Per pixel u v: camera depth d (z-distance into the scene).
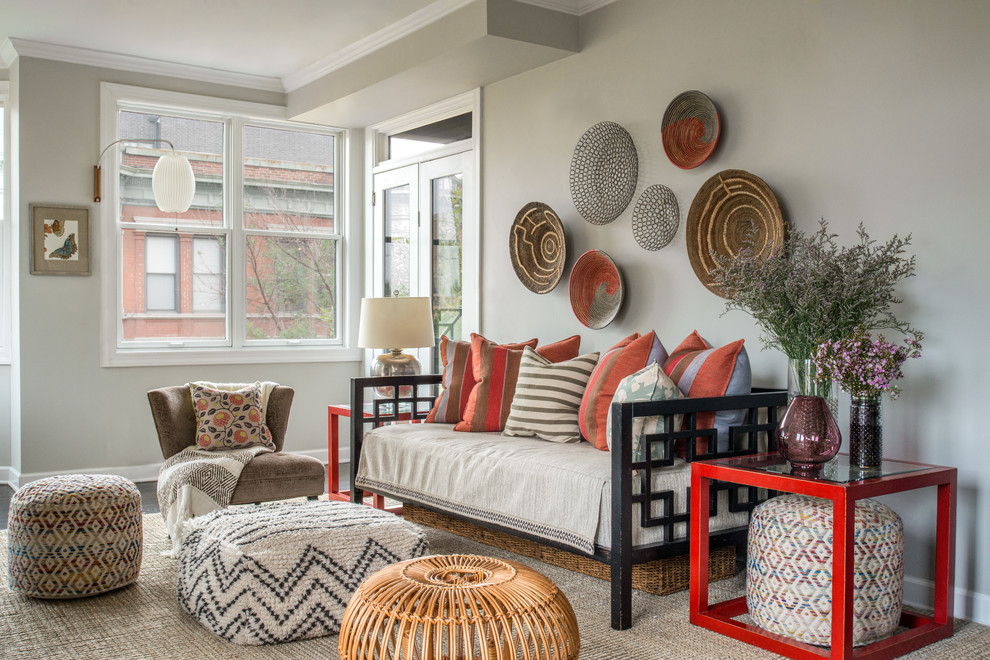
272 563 2.65
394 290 6.06
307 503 3.17
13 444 5.37
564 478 3.04
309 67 5.57
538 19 4.24
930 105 2.95
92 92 5.32
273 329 6.06
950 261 2.90
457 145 5.33
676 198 3.87
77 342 5.30
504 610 1.93
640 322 4.08
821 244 2.98
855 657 2.43
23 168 5.12
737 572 3.34
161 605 2.96
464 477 3.48
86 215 5.29
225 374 5.80
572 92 4.44
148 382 5.54
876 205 3.11
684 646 2.60
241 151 5.91
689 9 3.81
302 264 6.17
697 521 2.81
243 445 4.14
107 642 2.62
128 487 3.15
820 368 2.72
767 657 2.51
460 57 4.46
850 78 3.19
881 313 3.09
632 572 3.04
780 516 2.64
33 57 5.13
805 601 2.55
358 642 1.94
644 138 4.04
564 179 4.50
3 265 5.44
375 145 6.17
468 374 4.23
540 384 3.81
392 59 4.82
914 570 3.04
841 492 2.39
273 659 2.50
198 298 5.80
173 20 4.71
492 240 5.02
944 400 2.94
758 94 3.52
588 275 4.32
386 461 4.00
